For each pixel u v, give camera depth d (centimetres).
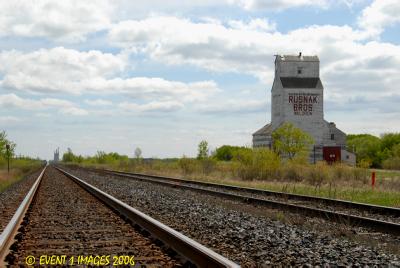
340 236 1097
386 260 797
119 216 1362
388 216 1459
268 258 790
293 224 1277
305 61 8775
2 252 771
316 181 3225
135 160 7738
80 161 19112
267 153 3828
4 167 7475
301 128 8606
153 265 702
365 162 3541
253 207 1688
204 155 5222
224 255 812
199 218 1351
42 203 1852
